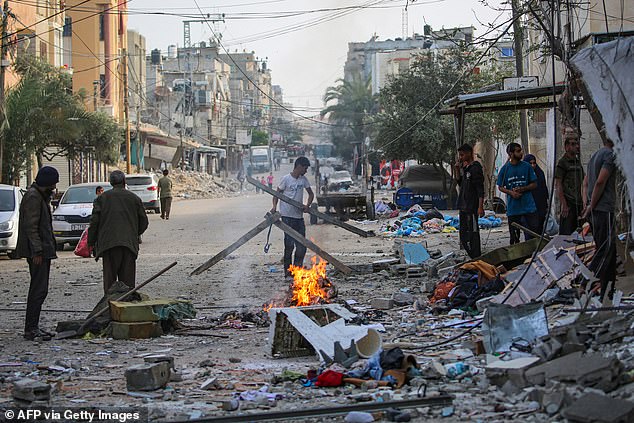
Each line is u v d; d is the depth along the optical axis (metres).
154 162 77.12
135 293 10.24
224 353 8.52
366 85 70.00
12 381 7.37
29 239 9.69
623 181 9.48
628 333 6.73
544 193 13.89
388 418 5.59
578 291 8.90
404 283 13.16
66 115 37.91
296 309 8.37
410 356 6.81
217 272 16.16
